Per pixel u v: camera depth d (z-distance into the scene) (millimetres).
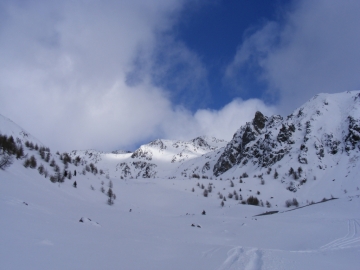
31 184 57656
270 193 174750
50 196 53812
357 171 167125
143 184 178625
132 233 29109
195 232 44875
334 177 175750
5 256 10898
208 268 14641
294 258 18266
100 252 15164
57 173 104375
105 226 32750
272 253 19109
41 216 23828
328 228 46094
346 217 61312
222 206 136750
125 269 12773
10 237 13711
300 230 46906
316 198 157750
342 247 30047
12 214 19906
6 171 56719
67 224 23891
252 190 179875
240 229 51469
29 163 87875
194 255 17984
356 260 19844
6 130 162125
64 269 11023
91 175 155125
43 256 12047
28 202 32000
